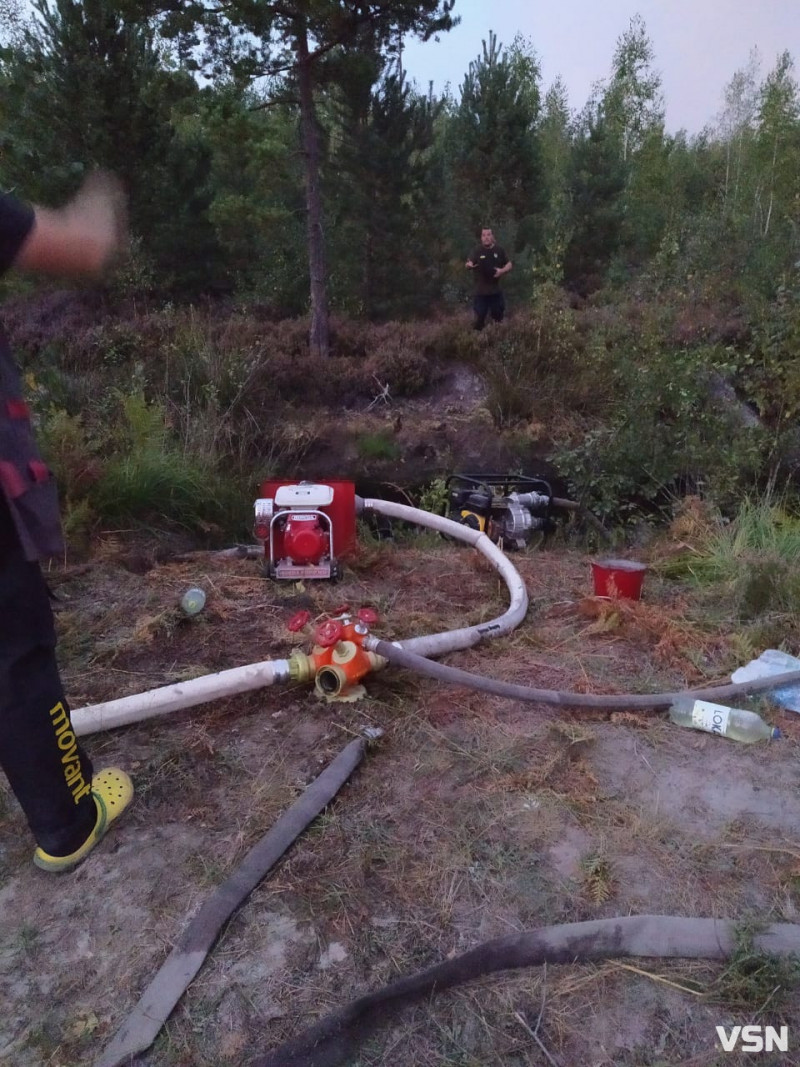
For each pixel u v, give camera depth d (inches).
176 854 80.1
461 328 451.2
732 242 601.0
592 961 68.2
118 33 456.8
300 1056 60.1
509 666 119.6
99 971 68.1
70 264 63.3
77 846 77.5
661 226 888.3
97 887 76.3
